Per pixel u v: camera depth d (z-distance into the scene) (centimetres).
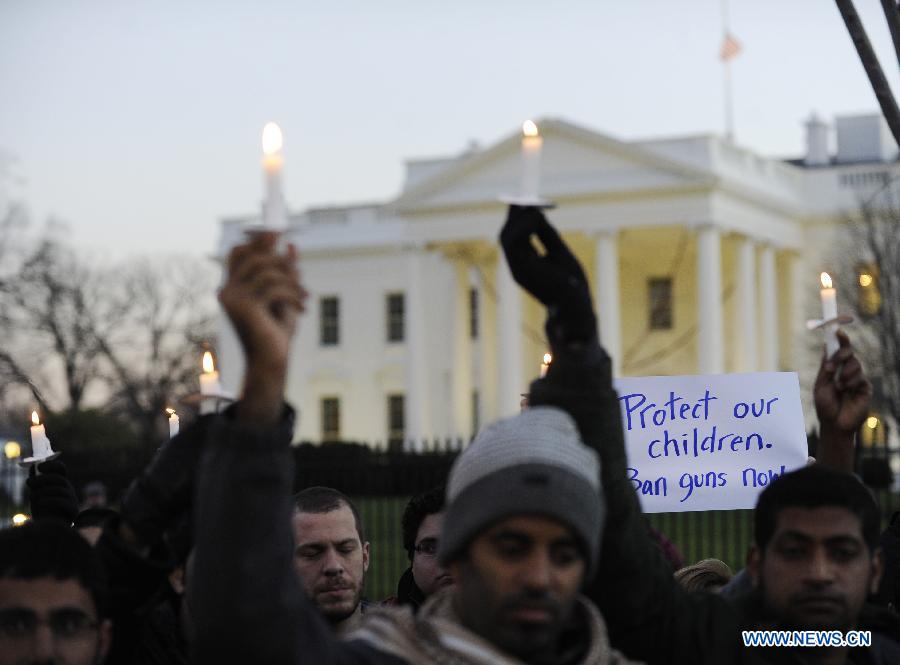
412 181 6538
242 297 317
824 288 463
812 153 7175
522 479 353
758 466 604
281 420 333
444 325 7288
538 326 6775
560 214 6162
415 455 3256
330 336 7600
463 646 356
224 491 326
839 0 832
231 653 328
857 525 404
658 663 410
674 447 607
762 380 609
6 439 5862
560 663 372
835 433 461
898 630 452
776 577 407
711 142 5984
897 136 823
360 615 650
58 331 6962
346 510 651
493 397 6812
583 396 392
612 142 6031
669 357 6700
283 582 331
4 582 388
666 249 6619
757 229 6284
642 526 407
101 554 396
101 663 403
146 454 3509
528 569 353
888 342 4566
